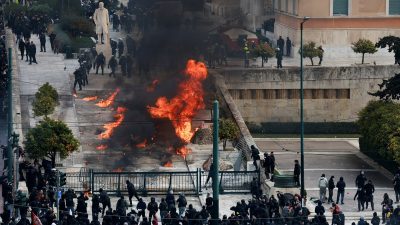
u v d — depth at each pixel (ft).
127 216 551.18
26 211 563.07
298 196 599.16
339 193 628.69
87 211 600.80
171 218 554.46
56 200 565.53
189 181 648.38
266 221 555.69
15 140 601.62
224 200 629.92
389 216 587.27
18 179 622.13
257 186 615.16
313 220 563.07
